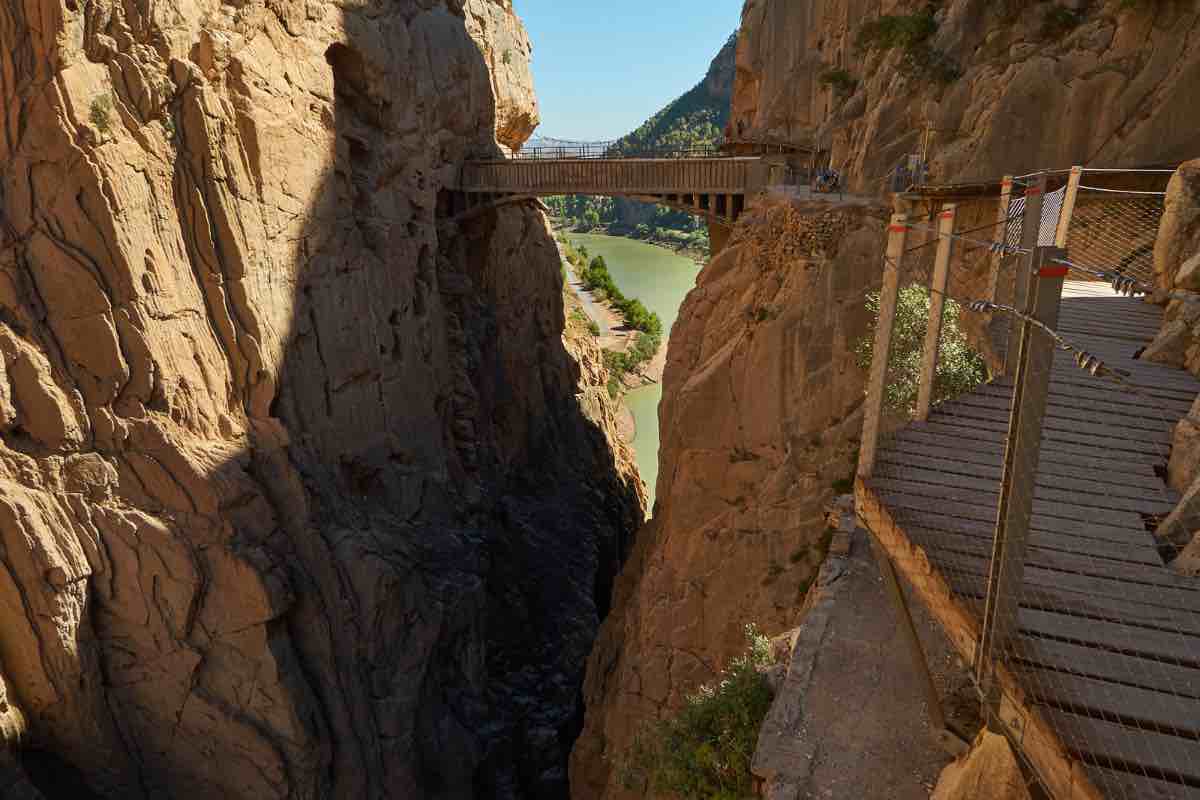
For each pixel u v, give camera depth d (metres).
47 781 21.19
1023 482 4.71
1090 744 4.15
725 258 26.38
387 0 34.41
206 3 24.86
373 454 31.58
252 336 25.86
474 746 29.88
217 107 24.67
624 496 56.28
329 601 26.20
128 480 22.77
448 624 30.41
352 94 33.00
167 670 22.92
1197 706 4.38
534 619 38.28
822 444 20.42
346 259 31.05
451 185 39.94
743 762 9.09
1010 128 21.77
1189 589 5.52
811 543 20.05
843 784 7.90
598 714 27.12
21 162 21.67
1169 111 20.30
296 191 28.09
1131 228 15.34
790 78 39.16
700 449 22.47
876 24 28.45
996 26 23.36
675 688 22.16
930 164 23.02
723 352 22.66
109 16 22.22
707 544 22.11
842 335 20.38
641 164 35.06
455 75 40.25
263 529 24.66
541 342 53.16
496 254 46.56
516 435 47.03
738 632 21.14
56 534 21.33
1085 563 5.89
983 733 6.41
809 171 33.16
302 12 28.80
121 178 22.36
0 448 21.05
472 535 35.34
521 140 58.78
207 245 24.81
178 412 23.77
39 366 21.59
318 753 24.16
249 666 23.42
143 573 22.47
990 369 11.51
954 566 5.81
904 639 9.93
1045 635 5.10
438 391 37.44
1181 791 3.80
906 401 12.81
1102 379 9.52
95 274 22.14
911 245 19.56
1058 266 4.39
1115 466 7.46
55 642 21.06
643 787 13.73
